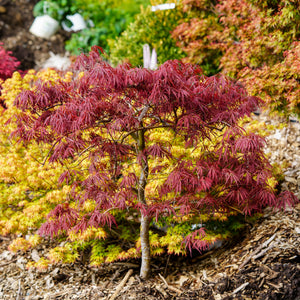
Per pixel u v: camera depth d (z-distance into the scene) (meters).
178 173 2.82
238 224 3.83
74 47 8.12
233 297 2.96
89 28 8.52
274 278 2.99
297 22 4.45
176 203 3.33
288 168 4.54
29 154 3.69
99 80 2.33
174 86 2.38
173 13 6.19
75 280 3.63
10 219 3.83
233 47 5.22
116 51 6.34
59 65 7.79
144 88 2.46
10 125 3.91
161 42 6.06
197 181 2.86
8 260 4.03
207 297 3.05
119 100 2.61
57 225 3.10
